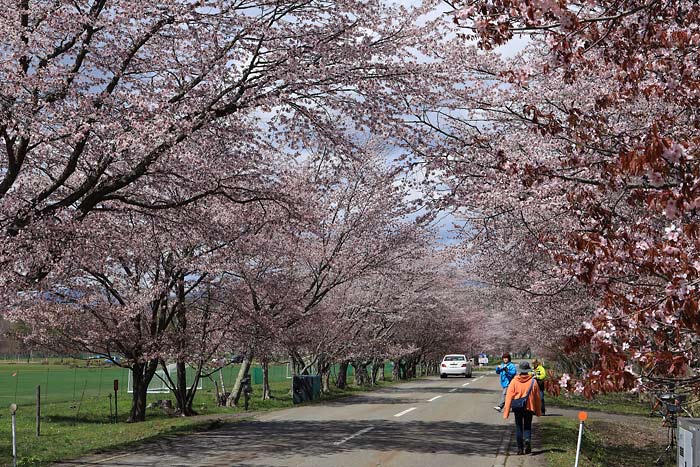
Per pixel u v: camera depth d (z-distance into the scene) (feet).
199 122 42.32
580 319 54.75
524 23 19.20
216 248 61.11
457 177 40.75
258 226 59.31
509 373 59.11
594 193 24.84
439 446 42.29
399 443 43.50
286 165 74.02
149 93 39.88
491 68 38.60
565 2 17.12
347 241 84.43
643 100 27.78
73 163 40.52
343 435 47.65
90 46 40.96
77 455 39.52
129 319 62.80
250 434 48.47
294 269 84.33
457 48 38.99
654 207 16.34
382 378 155.22
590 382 16.03
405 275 100.68
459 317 177.17
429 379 156.46
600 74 26.48
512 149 37.52
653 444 50.93
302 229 57.72
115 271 63.98
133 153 40.01
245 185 51.88
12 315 52.54
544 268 53.21
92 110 38.27
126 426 58.03
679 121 24.44
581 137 23.45
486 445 43.14
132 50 41.91
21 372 175.11
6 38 36.06
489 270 59.11
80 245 46.50
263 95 42.78
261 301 75.10
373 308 103.35
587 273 18.76
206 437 46.80
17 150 41.24
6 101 36.47
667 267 16.11
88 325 63.10
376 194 80.07
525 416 39.93
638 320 16.01
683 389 19.74
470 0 19.71
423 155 40.37
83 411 77.41
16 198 41.39
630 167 15.14
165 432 50.03
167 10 40.50
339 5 42.86
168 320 67.72
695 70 19.98
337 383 117.70
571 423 57.36
